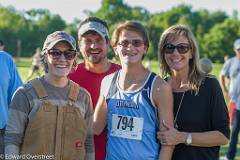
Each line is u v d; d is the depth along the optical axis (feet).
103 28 18.25
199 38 288.92
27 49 269.85
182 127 15.57
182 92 15.72
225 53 281.74
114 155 15.51
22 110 14.98
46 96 15.07
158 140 15.55
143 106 15.19
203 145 15.46
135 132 15.24
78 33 18.58
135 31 15.51
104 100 16.29
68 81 15.56
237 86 34.55
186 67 15.92
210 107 15.55
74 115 15.21
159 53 16.34
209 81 15.67
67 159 15.20
